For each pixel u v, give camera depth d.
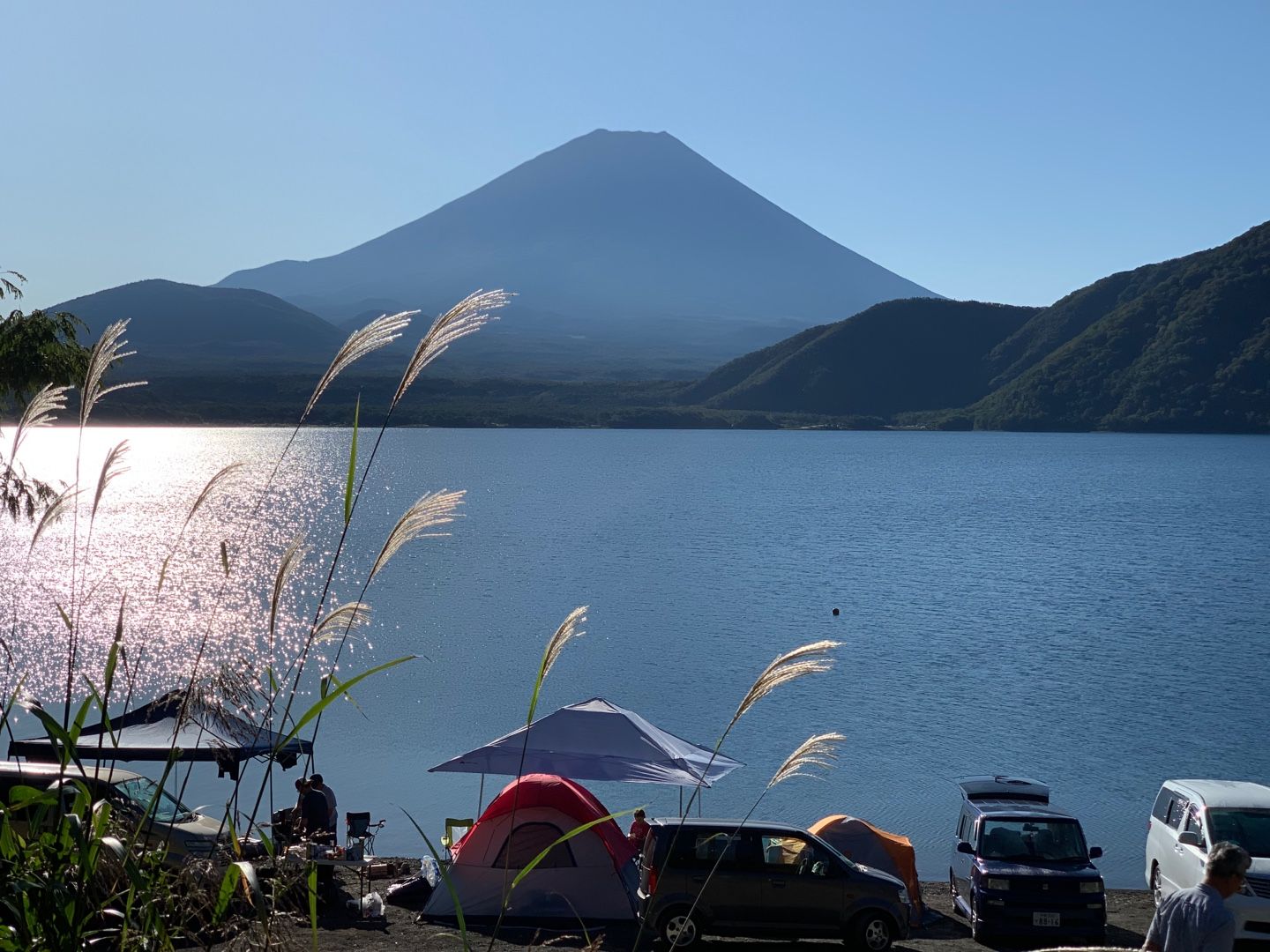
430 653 53.16
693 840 15.17
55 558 71.62
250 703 4.65
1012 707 43.75
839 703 44.47
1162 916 6.61
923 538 115.88
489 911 15.42
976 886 16.38
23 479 13.61
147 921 4.23
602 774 16.61
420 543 103.44
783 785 32.56
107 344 5.32
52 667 36.44
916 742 38.03
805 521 133.88
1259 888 14.65
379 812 28.27
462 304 4.37
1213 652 56.25
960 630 63.03
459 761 16.84
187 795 27.34
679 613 68.88
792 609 70.62
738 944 15.54
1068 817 17.33
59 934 4.18
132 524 100.06
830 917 14.99
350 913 15.30
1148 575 88.19
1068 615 68.69
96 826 4.30
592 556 98.88
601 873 15.70
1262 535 118.38
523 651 55.16
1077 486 185.38
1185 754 36.72
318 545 95.50
